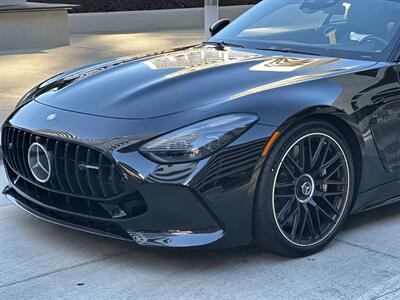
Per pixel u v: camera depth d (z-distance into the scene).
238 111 3.34
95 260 3.58
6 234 3.93
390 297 3.20
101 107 3.56
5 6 12.17
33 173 3.62
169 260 3.57
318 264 3.56
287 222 3.52
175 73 3.86
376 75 3.85
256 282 3.33
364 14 4.46
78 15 15.83
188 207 3.21
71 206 3.52
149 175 3.17
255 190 3.35
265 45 4.54
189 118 3.31
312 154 3.57
